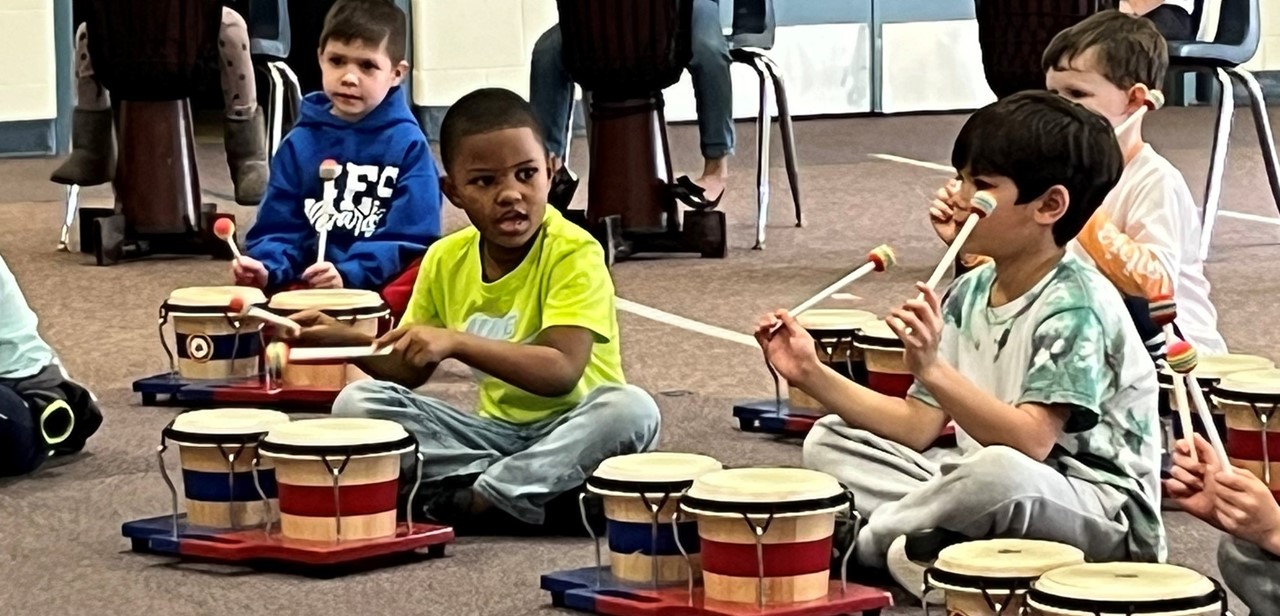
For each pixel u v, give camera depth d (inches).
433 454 121.2
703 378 167.5
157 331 187.6
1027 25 193.2
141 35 225.9
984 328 106.4
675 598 100.5
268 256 175.5
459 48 360.2
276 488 115.8
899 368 138.8
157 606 104.9
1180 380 93.4
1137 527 103.8
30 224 266.4
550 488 119.7
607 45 223.0
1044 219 103.5
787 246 242.4
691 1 224.4
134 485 132.2
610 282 124.0
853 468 111.0
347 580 110.0
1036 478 100.3
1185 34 255.0
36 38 346.6
